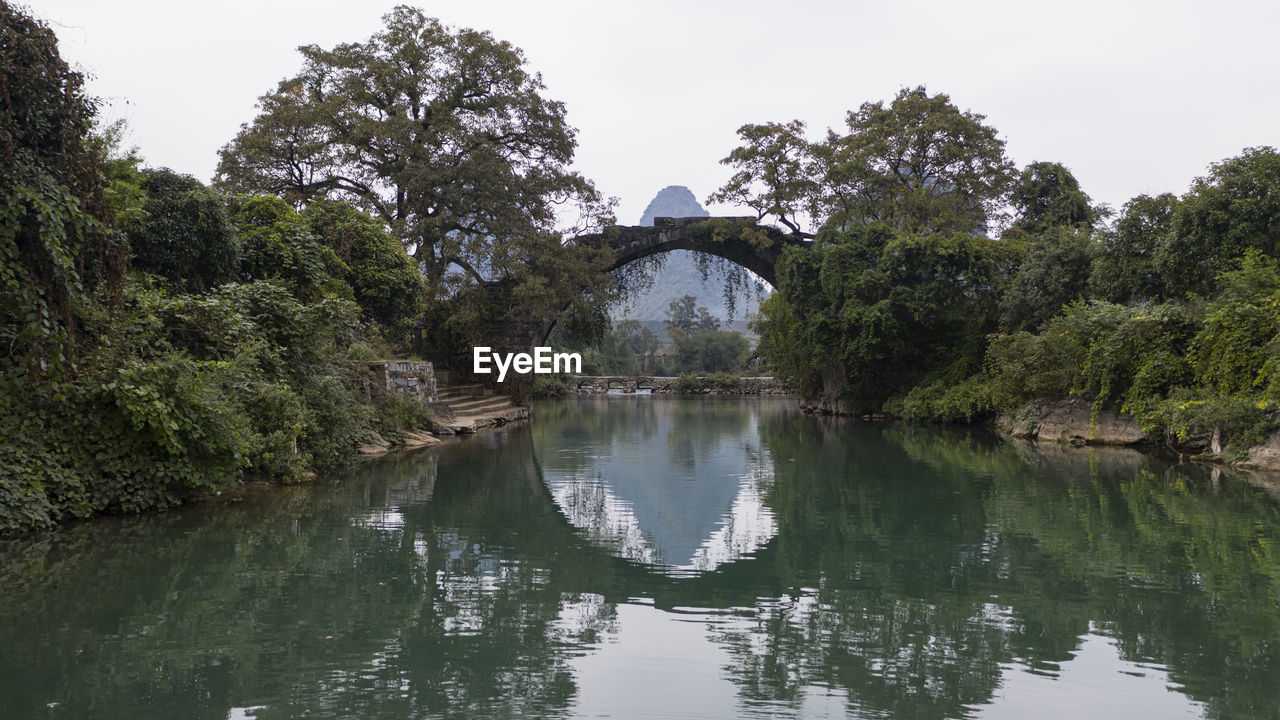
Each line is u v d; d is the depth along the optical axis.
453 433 18.89
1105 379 16.41
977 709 3.81
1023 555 7.09
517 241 25.94
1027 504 9.71
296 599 5.56
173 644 4.63
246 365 10.48
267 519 8.31
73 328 7.72
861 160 27.92
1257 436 12.80
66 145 7.70
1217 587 5.96
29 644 4.61
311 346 12.87
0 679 4.09
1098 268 18.23
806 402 34.50
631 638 4.88
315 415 12.08
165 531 7.58
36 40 7.27
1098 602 5.61
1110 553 7.11
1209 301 15.15
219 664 4.34
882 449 16.84
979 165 28.14
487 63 26.94
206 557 6.68
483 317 28.59
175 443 8.29
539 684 4.12
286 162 25.16
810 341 26.92
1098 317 16.55
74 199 7.45
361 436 14.45
